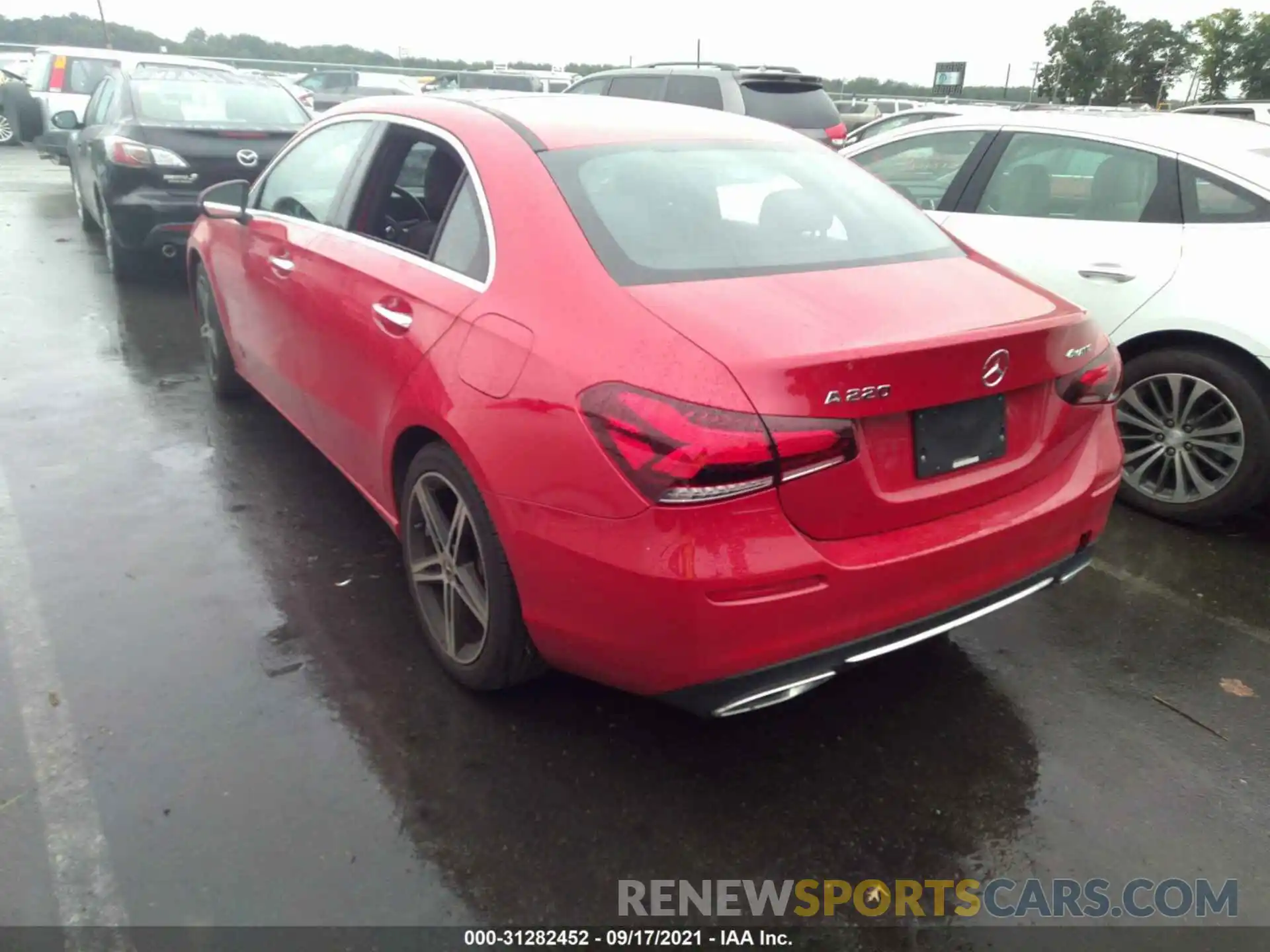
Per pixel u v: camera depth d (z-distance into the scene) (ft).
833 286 8.55
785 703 10.02
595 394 7.50
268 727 9.21
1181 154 14.33
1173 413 14.17
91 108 30.81
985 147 16.69
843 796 8.76
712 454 6.96
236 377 17.29
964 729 9.72
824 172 11.00
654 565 7.20
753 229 9.40
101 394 17.85
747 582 7.16
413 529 10.19
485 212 9.45
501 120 10.38
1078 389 8.99
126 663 10.05
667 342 7.47
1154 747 9.57
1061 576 9.32
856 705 10.03
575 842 8.11
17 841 7.84
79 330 21.89
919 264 9.59
